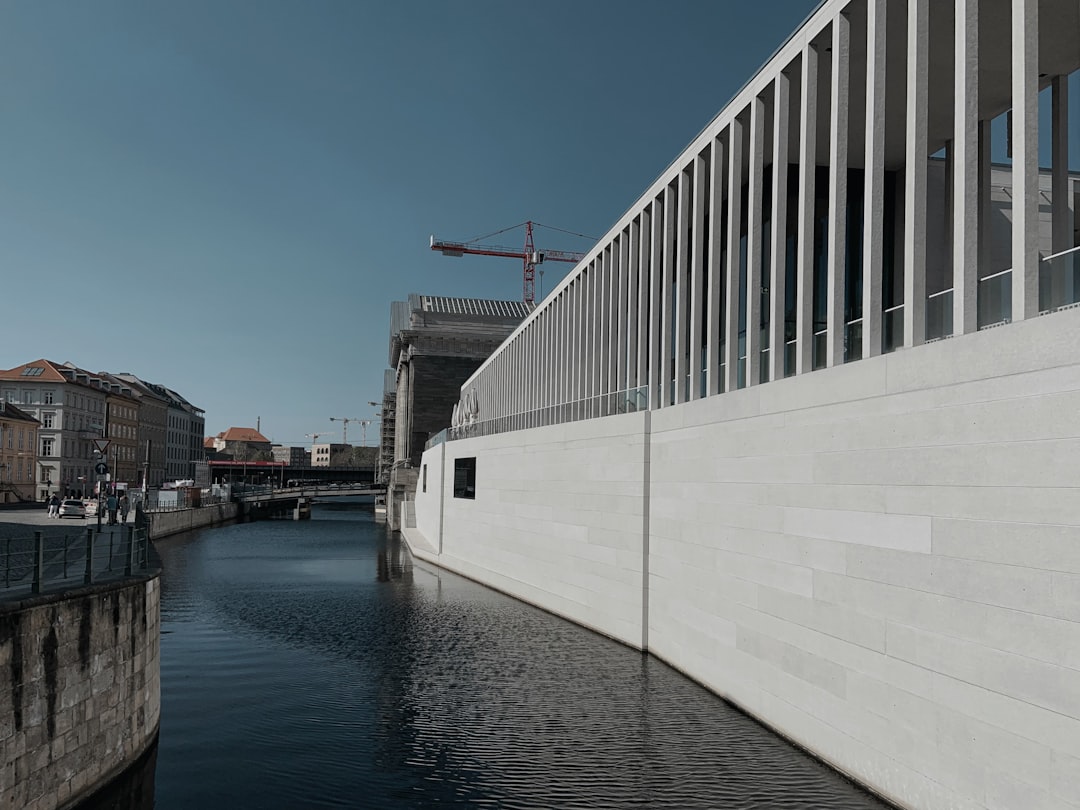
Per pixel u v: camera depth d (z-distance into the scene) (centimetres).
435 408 7269
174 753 1212
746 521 1414
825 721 1155
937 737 926
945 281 1689
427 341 7312
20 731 835
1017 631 818
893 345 1120
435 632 2177
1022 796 805
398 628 2234
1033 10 904
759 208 1505
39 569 923
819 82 1505
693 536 1655
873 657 1048
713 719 1375
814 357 1331
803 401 1236
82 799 969
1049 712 777
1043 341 805
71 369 8488
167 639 2078
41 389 7825
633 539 1977
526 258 12575
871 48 1150
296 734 1302
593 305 2559
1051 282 872
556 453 2523
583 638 2091
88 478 8450
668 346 1920
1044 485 794
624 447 2044
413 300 7881
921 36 1065
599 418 2206
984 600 862
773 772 1125
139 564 1312
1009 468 838
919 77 1066
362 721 1370
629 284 2197
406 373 7969
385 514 8338
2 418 7044
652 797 1043
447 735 1296
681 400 1827
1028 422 816
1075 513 758
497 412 4200
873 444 1062
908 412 996
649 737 1279
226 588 3056
